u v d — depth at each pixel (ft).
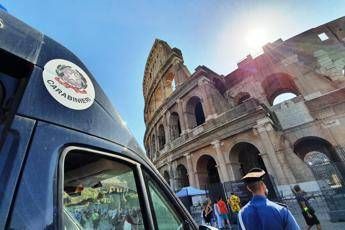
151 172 6.63
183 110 79.05
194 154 67.97
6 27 4.98
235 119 57.41
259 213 9.43
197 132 69.67
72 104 5.43
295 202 42.19
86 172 5.48
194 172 65.82
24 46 5.12
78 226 5.53
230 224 41.86
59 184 4.26
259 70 75.46
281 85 79.56
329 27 69.56
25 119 4.37
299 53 69.72
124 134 6.50
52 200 4.01
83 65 6.52
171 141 82.17
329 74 62.54
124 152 6.07
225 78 84.07
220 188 50.16
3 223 3.30
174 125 87.15
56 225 3.85
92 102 6.02
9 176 3.68
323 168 46.06
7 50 4.72
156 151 97.35
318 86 59.41
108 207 6.12
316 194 41.11
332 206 36.55
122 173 6.12
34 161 4.09
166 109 89.92
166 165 81.76
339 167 44.57
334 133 51.85
